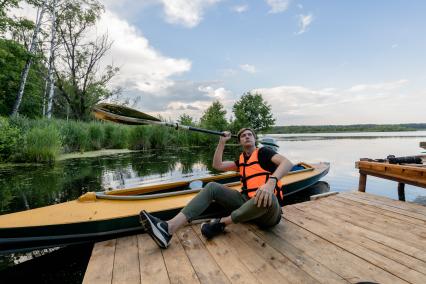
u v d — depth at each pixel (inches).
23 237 81.6
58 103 748.0
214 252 73.4
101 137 463.2
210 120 974.4
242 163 88.5
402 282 58.0
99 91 729.6
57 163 299.1
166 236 73.5
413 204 116.9
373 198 128.1
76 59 693.3
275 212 79.3
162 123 103.8
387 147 634.2
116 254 74.0
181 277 61.3
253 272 62.8
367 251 72.6
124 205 99.0
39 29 591.8
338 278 59.8
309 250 73.7
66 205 96.9
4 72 512.1
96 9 663.1
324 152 503.8
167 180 216.5
